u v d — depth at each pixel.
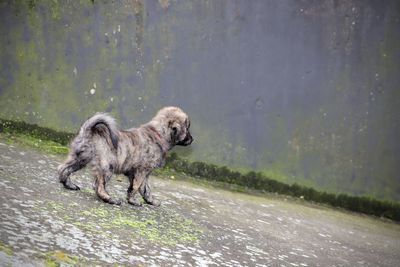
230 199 6.79
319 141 8.12
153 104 7.57
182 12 7.59
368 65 8.16
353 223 7.25
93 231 3.88
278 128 7.99
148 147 5.05
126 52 7.43
